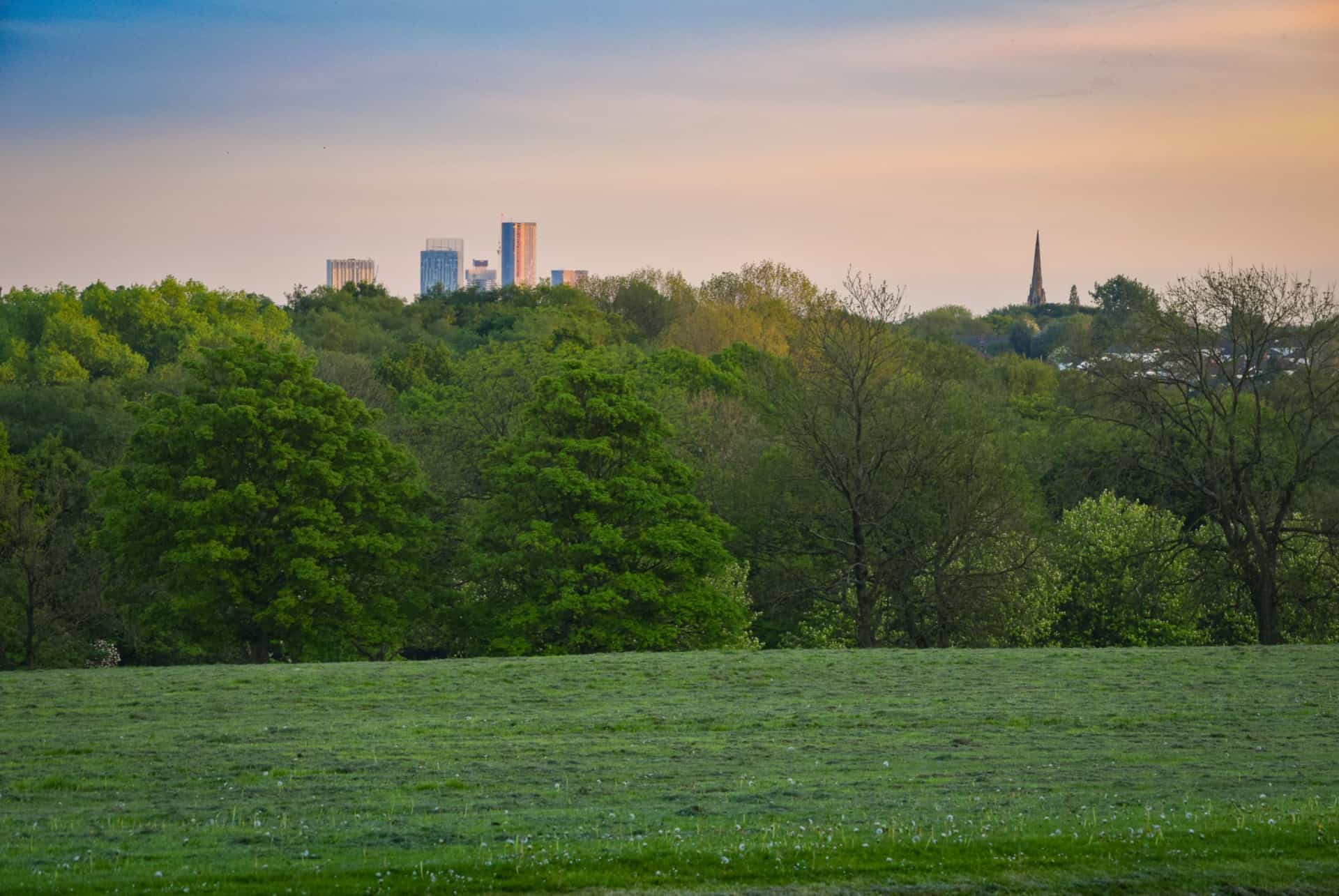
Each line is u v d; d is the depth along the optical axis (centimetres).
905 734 3375
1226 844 2142
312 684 4284
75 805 2528
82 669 4709
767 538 7956
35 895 1834
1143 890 1959
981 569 7575
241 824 2336
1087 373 7956
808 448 7556
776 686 4284
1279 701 3916
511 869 1977
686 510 7075
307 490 6806
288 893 1858
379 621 6812
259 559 6600
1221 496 7506
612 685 4303
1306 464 7400
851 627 7881
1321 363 7512
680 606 6700
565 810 2458
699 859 2030
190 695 4041
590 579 6881
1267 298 7475
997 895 1927
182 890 1858
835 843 2128
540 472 6869
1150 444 7894
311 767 2916
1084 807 2448
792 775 2825
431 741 3281
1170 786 2673
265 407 6781
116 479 6756
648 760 3014
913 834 2194
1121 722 3547
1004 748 3166
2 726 3475
